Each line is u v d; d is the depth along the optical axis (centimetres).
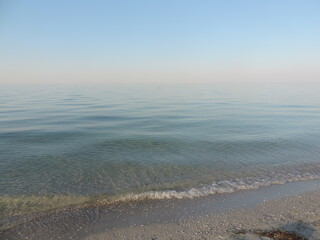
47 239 543
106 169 1006
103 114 2734
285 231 529
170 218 623
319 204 681
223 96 5672
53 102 4119
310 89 8375
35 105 3631
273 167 1019
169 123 2162
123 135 1659
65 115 2633
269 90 7944
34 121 2241
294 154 1200
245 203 700
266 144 1394
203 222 598
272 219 598
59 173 962
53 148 1334
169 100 4672
